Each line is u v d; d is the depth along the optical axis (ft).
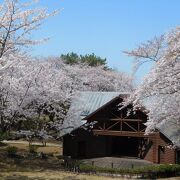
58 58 187.32
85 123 112.37
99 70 199.21
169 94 59.00
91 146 116.57
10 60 65.72
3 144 135.54
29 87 85.56
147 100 76.79
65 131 114.42
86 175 90.27
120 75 205.77
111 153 116.37
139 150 111.65
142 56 65.57
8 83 74.28
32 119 96.27
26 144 142.00
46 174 88.12
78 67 198.80
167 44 55.52
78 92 125.18
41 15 65.31
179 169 91.30
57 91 99.60
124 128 112.06
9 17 63.87
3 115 78.64
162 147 101.24
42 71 94.27
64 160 108.68
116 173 90.53
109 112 110.11
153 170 88.07
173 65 54.85
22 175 84.89
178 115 63.46
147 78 57.41
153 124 66.64
